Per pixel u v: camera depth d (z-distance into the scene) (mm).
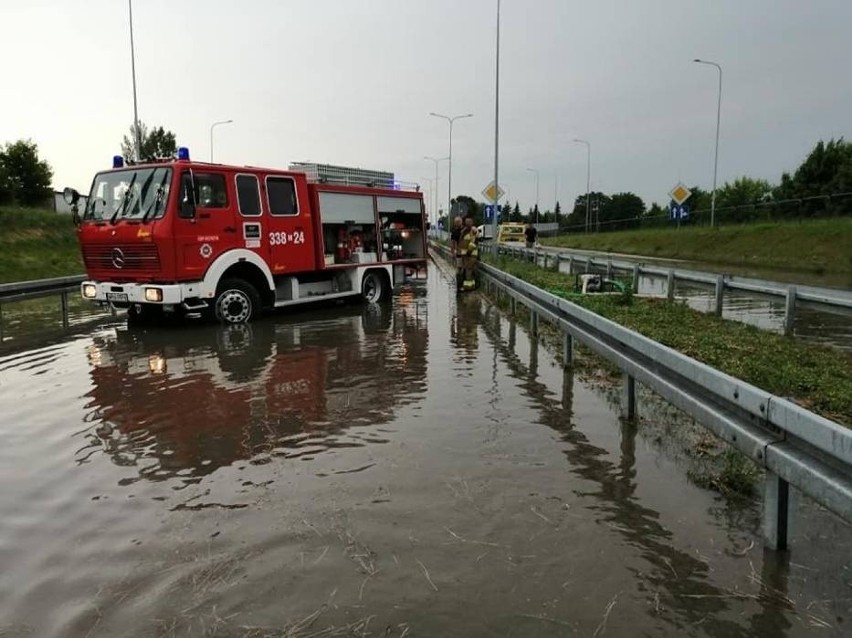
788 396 6062
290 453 4887
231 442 5176
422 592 2996
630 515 3762
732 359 7512
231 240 11523
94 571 3256
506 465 4566
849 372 7020
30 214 30000
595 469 4477
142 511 3936
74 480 4453
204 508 3955
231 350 9195
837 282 19422
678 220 42062
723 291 11750
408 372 7625
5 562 3369
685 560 3256
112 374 7727
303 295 13531
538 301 9680
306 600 2949
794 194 42812
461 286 18234
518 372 7582
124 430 5543
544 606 2881
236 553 3387
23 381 7410
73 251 29531
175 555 3387
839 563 3215
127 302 11023
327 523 3701
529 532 3562
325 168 14203
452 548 3395
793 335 9781
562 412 5871
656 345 4770
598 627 2730
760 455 3344
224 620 2820
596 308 11781
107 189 11242
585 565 3213
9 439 5352
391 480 4320
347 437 5234
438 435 5242
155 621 2834
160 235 10453
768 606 2859
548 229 83562
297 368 7914
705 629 2705
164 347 9508
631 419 5562
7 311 14594
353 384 7039
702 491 4102
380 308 14547
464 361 8258
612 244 46375
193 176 10836
